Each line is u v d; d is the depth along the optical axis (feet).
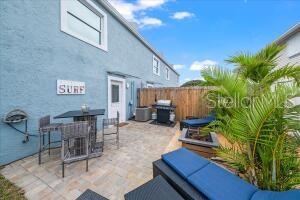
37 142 12.32
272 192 5.22
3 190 7.61
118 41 23.88
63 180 8.59
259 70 8.10
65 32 14.73
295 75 6.64
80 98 16.71
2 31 10.17
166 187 5.50
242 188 5.48
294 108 5.58
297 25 14.70
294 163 6.35
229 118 7.46
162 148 13.74
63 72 14.64
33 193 7.48
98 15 20.02
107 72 21.27
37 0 12.16
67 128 9.16
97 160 11.18
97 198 5.33
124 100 25.86
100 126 19.98
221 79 7.10
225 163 9.39
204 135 12.98
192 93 25.05
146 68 35.83
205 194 5.17
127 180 8.70
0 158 10.24
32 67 11.97
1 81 10.22
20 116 10.93
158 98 28.37
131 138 16.74
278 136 5.69
